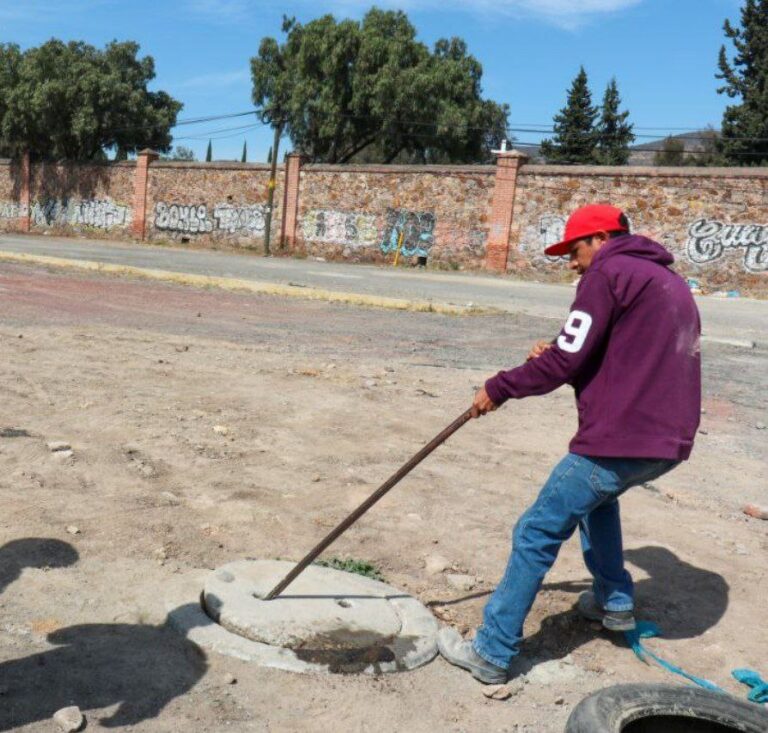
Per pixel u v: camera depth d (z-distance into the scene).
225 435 6.02
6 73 45.91
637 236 3.17
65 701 2.84
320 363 9.21
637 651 3.58
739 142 47.28
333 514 4.75
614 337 3.07
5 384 6.97
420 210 32.81
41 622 3.32
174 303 14.20
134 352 9.00
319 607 3.57
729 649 3.71
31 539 4.03
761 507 5.43
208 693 2.98
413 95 42.12
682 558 4.64
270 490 5.01
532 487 5.52
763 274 25.92
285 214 36.41
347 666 3.22
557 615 3.87
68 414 6.20
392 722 2.94
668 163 62.38
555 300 19.38
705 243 26.83
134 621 3.41
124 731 2.71
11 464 5.01
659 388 3.05
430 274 28.02
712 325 16.28
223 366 8.57
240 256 33.47
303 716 2.91
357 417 6.88
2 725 2.66
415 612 3.66
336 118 42.91
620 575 3.60
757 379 10.51
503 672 3.25
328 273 24.19
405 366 9.51
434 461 5.89
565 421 7.45
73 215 45.03
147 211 41.56
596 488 3.13
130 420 6.16
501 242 30.56
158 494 4.77
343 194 34.81
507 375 3.17
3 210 48.88
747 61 48.94
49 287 15.45
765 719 2.86
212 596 3.54
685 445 3.09
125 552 4.01
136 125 46.56
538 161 59.69
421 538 4.55
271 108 44.78
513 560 3.24
